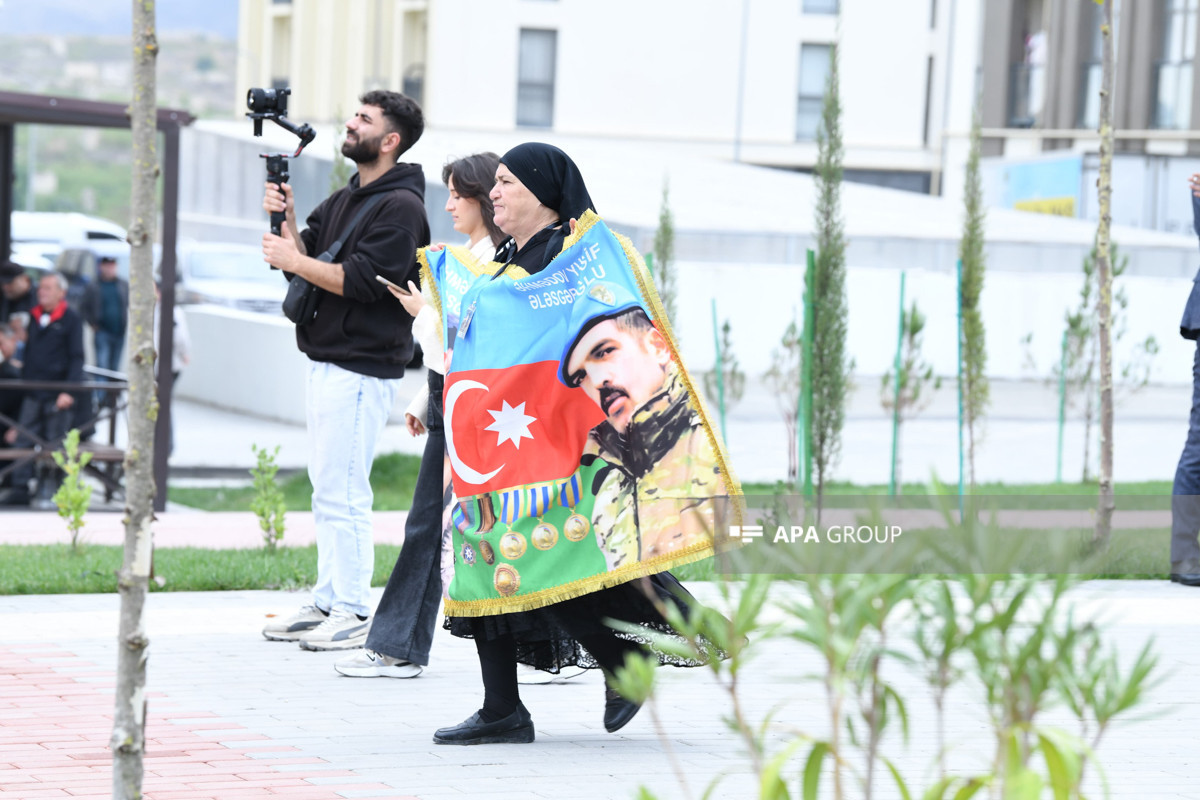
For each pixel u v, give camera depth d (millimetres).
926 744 12992
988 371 62781
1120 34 86812
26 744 12531
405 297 14930
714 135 111812
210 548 25688
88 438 36469
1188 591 21969
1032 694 6359
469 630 13211
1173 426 58156
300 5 118938
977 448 46719
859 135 113438
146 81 8188
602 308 12562
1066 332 43750
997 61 96188
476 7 107250
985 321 62688
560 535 12594
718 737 13406
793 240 61781
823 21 112312
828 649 6320
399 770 12102
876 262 63688
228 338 63188
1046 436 53344
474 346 12789
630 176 73375
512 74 108562
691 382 12609
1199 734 13734
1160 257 66688
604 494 12547
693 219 61688
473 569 12812
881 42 113062
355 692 15047
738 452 46406
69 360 35656
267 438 54344
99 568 21859
